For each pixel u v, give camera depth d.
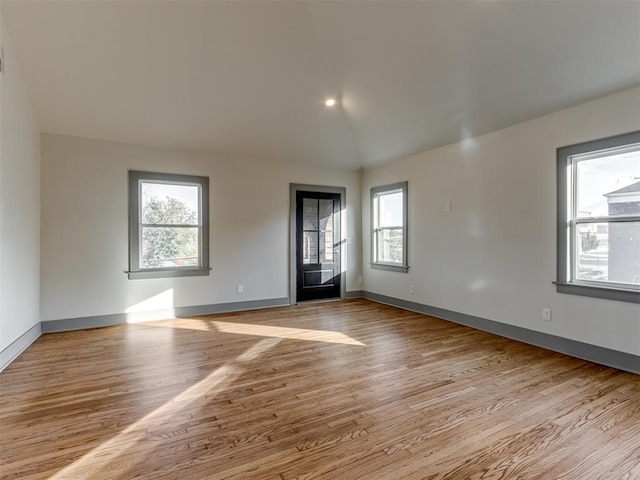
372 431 2.04
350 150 5.60
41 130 4.05
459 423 2.12
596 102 3.09
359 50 3.60
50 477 1.65
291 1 3.19
